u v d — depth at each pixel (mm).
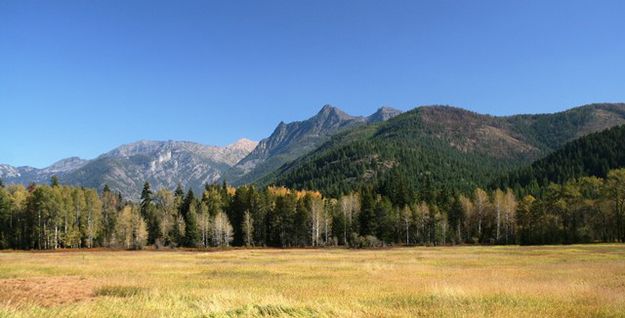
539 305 17312
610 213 95688
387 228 119312
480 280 27016
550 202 107062
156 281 28812
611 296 18734
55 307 17094
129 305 18031
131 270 38969
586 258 48750
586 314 15477
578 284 23906
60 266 42562
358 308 16828
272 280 30281
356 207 128250
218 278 31891
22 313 15500
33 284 26188
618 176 93625
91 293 23078
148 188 134000
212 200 132250
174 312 16406
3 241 105500
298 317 15586
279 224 123438
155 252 83625
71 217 109188
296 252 78688
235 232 126312
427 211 120125
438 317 15117
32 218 108250
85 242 114812
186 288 24938
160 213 124875
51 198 105812
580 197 101938
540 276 29719
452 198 132125
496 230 122875
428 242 119062
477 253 64000
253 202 126500
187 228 114562
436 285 23000
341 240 123250
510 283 24438
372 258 55750
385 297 20469
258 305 17453
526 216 114000
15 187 127188
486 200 125312
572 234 98688
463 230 124938
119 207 146000
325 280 29984
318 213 119000
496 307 16797
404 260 51156
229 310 16672
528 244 105688
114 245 110250
